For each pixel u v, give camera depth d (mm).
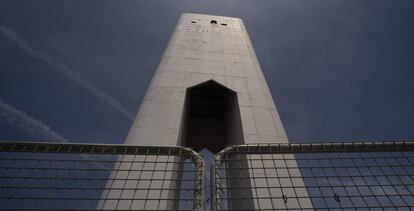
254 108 9664
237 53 13422
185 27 15695
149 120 8398
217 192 3350
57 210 2926
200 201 3252
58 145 3748
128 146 3902
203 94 11969
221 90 11562
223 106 12719
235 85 10938
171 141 7598
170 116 8633
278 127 8922
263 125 8844
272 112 9648
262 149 4008
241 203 3547
